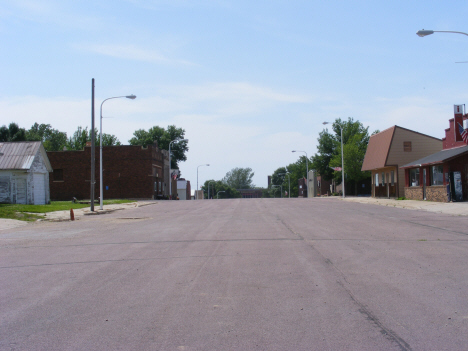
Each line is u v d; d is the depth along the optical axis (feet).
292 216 73.10
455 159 93.91
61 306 21.42
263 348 15.71
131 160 195.42
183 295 22.90
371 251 35.37
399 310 19.88
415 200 111.65
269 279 26.13
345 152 188.24
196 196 330.13
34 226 65.36
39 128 372.99
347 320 18.57
